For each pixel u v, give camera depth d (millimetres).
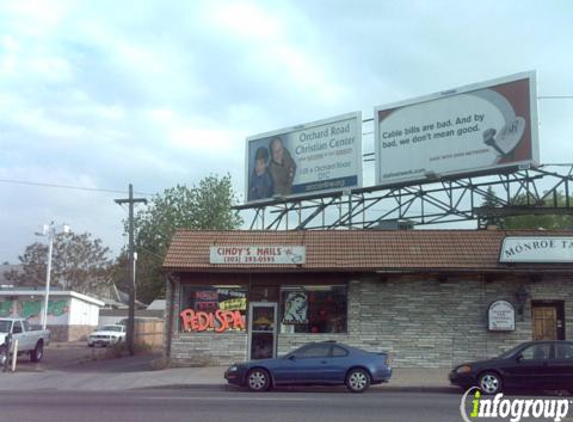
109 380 20969
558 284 22938
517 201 33781
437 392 17688
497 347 22672
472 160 28734
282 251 23078
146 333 39875
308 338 23203
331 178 33156
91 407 13414
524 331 22672
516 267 22375
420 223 30938
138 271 63375
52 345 45312
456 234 23938
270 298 23750
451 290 23125
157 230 51031
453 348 22797
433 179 29828
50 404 13953
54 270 70188
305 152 34406
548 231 23781
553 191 28750
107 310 67500
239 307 23734
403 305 23125
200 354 23500
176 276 23859
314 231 24672
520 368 16562
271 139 36031
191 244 24312
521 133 27438
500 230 24016
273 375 17594
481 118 28703
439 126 29938
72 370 24906
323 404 13953
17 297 50781
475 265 22547
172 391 17844
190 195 52000
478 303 22984
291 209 35500
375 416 12125
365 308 23203
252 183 36562
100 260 72750
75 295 51062
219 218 50750
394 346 22938
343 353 17688
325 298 23562
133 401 14531
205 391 17859
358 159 32281
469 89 29188
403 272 22953
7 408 13250
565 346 16688
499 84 28312
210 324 23656
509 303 22750
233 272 23438
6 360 24875
